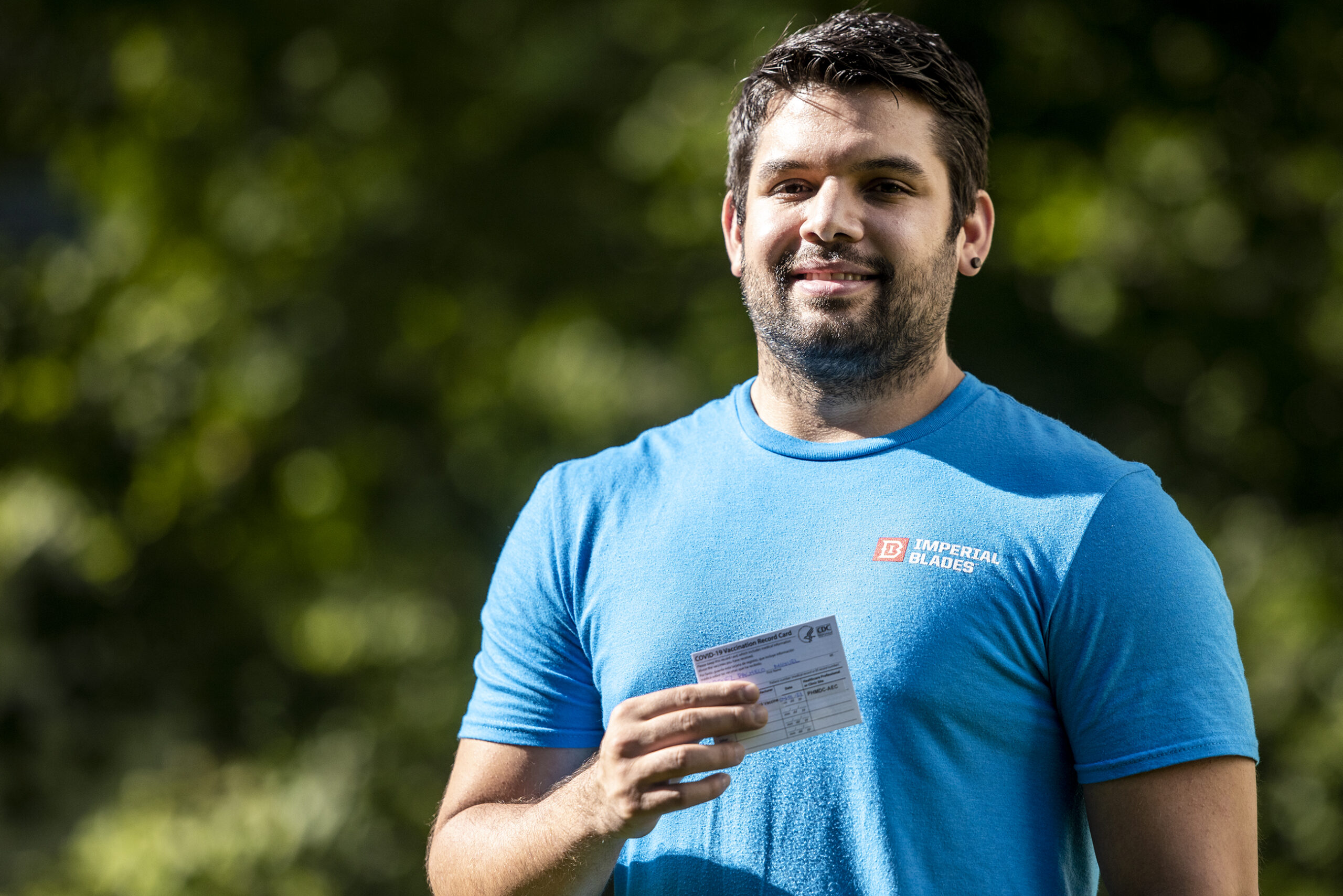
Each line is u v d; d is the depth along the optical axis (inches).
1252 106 443.2
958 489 117.0
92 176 520.1
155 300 505.0
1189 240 429.7
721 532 120.9
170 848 430.9
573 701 126.5
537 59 486.6
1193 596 110.0
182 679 505.0
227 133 514.3
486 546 509.0
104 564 506.6
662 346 498.6
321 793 449.7
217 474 501.0
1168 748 106.3
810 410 126.9
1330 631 412.2
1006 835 110.0
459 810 126.6
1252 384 448.5
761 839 113.5
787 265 124.1
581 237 505.0
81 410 514.0
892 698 110.7
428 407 519.2
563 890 114.2
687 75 468.1
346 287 506.9
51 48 522.6
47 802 493.0
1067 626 110.3
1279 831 398.6
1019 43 432.8
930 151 123.9
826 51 124.4
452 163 503.2
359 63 499.2
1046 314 443.8
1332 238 427.5
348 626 500.1
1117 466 116.6
